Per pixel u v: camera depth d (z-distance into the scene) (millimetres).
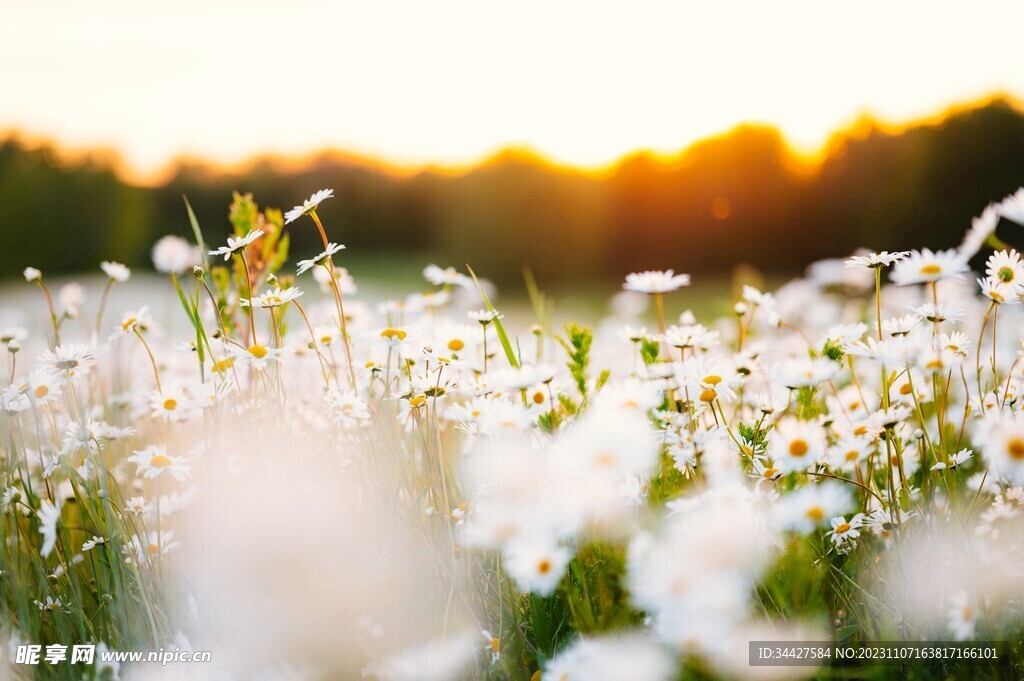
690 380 923
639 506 891
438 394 912
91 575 935
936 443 937
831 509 822
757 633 770
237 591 815
